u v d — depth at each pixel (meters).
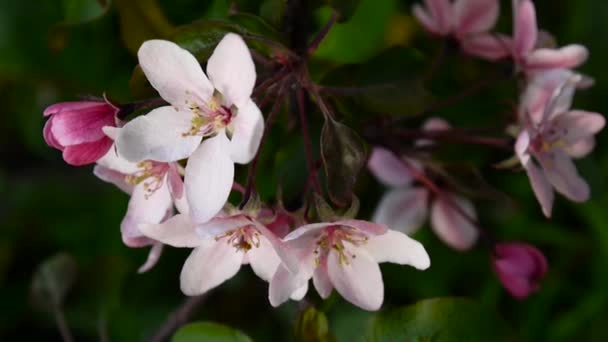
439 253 0.52
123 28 0.44
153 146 0.37
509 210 0.53
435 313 0.41
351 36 0.47
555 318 0.53
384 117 0.41
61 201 0.56
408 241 0.38
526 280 0.43
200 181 0.37
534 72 0.43
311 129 0.41
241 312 0.52
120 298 0.50
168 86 0.37
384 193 0.48
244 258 0.39
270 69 0.40
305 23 0.41
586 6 0.53
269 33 0.40
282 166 0.41
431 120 0.46
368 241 0.38
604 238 0.52
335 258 0.38
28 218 0.56
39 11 0.49
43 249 0.55
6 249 0.55
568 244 0.53
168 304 0.52
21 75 0.49
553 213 0.53
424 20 0.45
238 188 0.39
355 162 0.37
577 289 0.53
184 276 0.38
